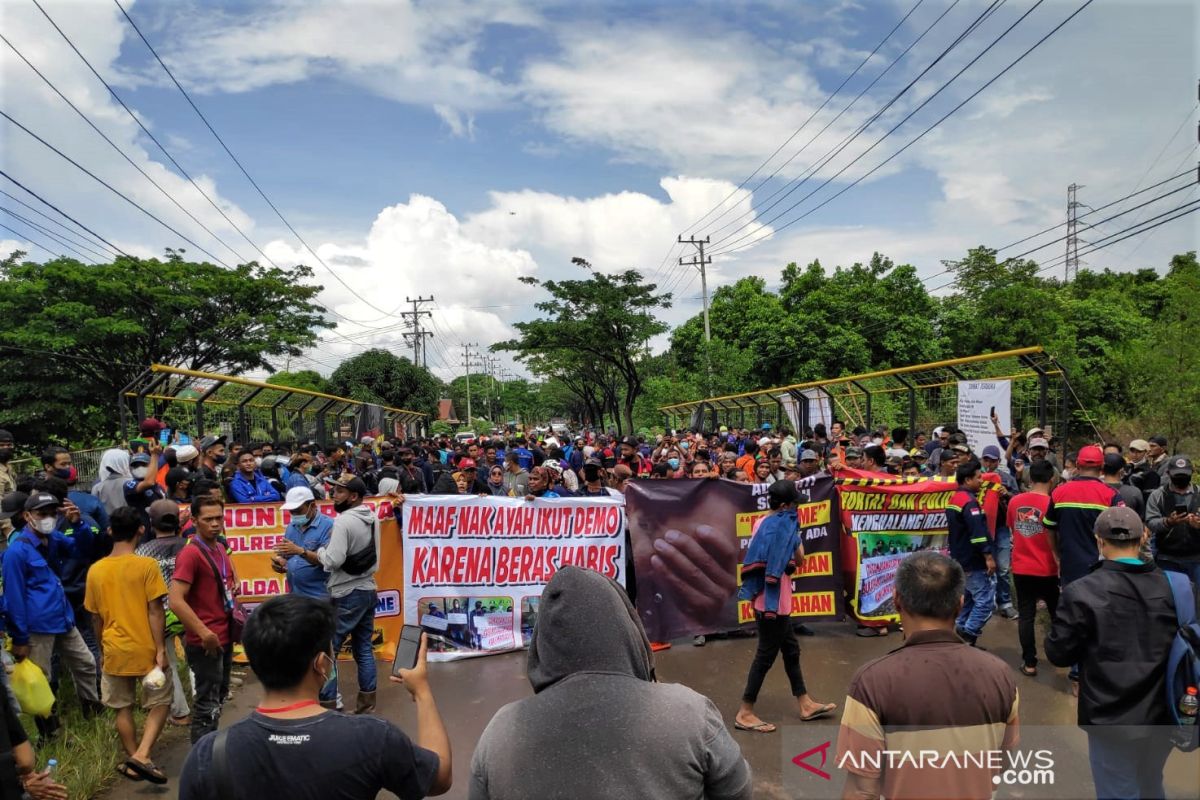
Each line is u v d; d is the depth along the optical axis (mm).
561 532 7227
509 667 6723
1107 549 3404
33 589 5395
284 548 5832
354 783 2158
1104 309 30547
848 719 2414
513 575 7172
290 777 2111
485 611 7125
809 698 5543
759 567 5320
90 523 6438
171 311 26125
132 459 7664
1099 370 27781
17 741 3215
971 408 13680
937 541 7824
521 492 10398
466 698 6035
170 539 5734
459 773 4785
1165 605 3223
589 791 1693
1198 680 3131
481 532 7148
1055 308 30828
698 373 34531
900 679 2344
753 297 39688
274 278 29812
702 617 7305
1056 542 5953
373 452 16312
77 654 5707
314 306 30734
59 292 24062
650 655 2080
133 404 25062
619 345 36594
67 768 4852
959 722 2289
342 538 5594
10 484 7586
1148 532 6770
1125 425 20234
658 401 44125
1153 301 34375
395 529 7328
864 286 35875
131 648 4832
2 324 23234
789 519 5328
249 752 2133
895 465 9859
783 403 23172
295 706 2260
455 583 7105
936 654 2369
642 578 7211
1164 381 17172
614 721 1758
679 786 1736
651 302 37062
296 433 20281
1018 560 6230
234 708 6090
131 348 25234
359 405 28766
